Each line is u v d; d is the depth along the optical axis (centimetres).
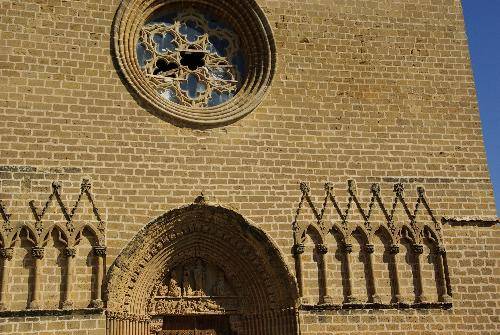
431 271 2411
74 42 2353
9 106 2231
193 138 2369
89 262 2175
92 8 2403
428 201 2489
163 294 2330
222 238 2352
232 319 2369
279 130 2450
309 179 2422
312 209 2391
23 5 2338
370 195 2452
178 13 2597
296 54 2556
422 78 2641
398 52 2650
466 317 2370
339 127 2505
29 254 2130
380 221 2428
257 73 2522
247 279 2369
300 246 2325
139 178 2283
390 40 2659
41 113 2255
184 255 2361
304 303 2278
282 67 2530
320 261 2339
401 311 2334
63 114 2275
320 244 2348
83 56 2348
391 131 2545
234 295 2391
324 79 2550
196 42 2575
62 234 2170
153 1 2514
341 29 2627
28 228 2142
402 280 2380
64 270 2142
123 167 2280
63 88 2297
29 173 2194
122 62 2372
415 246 2416
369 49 2627
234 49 2605
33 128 2236
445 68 2673
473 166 2572
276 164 2411
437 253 2431
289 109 2483
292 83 2517
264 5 2584
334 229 2388
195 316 2370
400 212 2455
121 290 2188
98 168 2258
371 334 2292
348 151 2484
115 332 2141
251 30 2564
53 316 2083
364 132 2522
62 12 2370
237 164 2378
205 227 2333
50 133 2247
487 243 2477
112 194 2247
